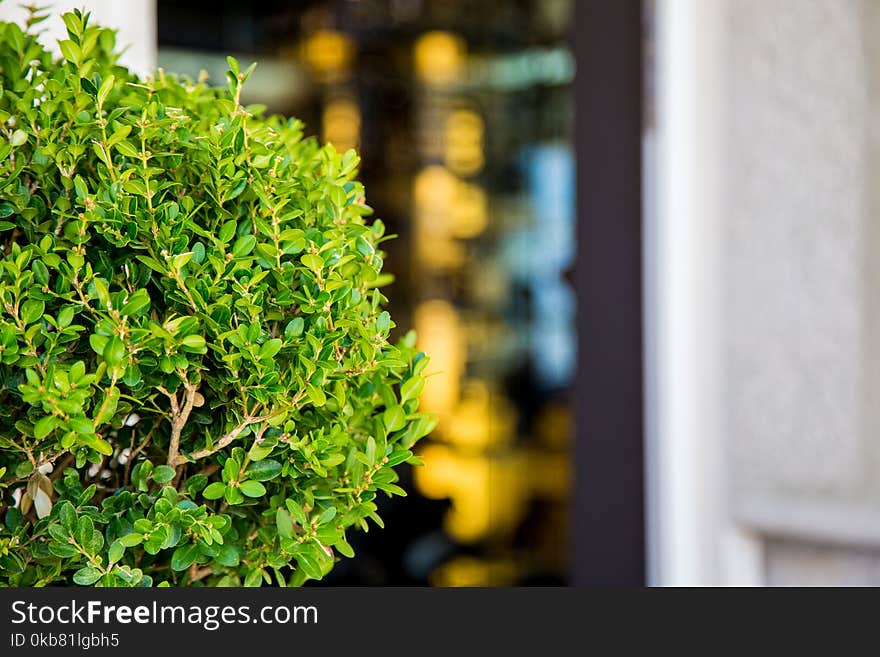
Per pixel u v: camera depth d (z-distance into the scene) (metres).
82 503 0.62
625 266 1.91
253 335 0.60
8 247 0.67
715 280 1.81
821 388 1.72
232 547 0.63
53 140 0.63
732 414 1.79
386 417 0.68
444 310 2.78
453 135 2.80
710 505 1.81
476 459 2.75
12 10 1.15
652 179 1.88
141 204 0.62
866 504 1.68
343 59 2.60
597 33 1.93
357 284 0.68
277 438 0.62
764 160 1.76
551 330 2.75
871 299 1.69
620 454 1.91
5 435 0.63
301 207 0.68
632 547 1.90
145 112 0.63
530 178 2.78
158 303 0.65
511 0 2.76
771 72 1.76
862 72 1.69
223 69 2.26
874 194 1.69
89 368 0.63
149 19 1.48
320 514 0.64
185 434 0.65
